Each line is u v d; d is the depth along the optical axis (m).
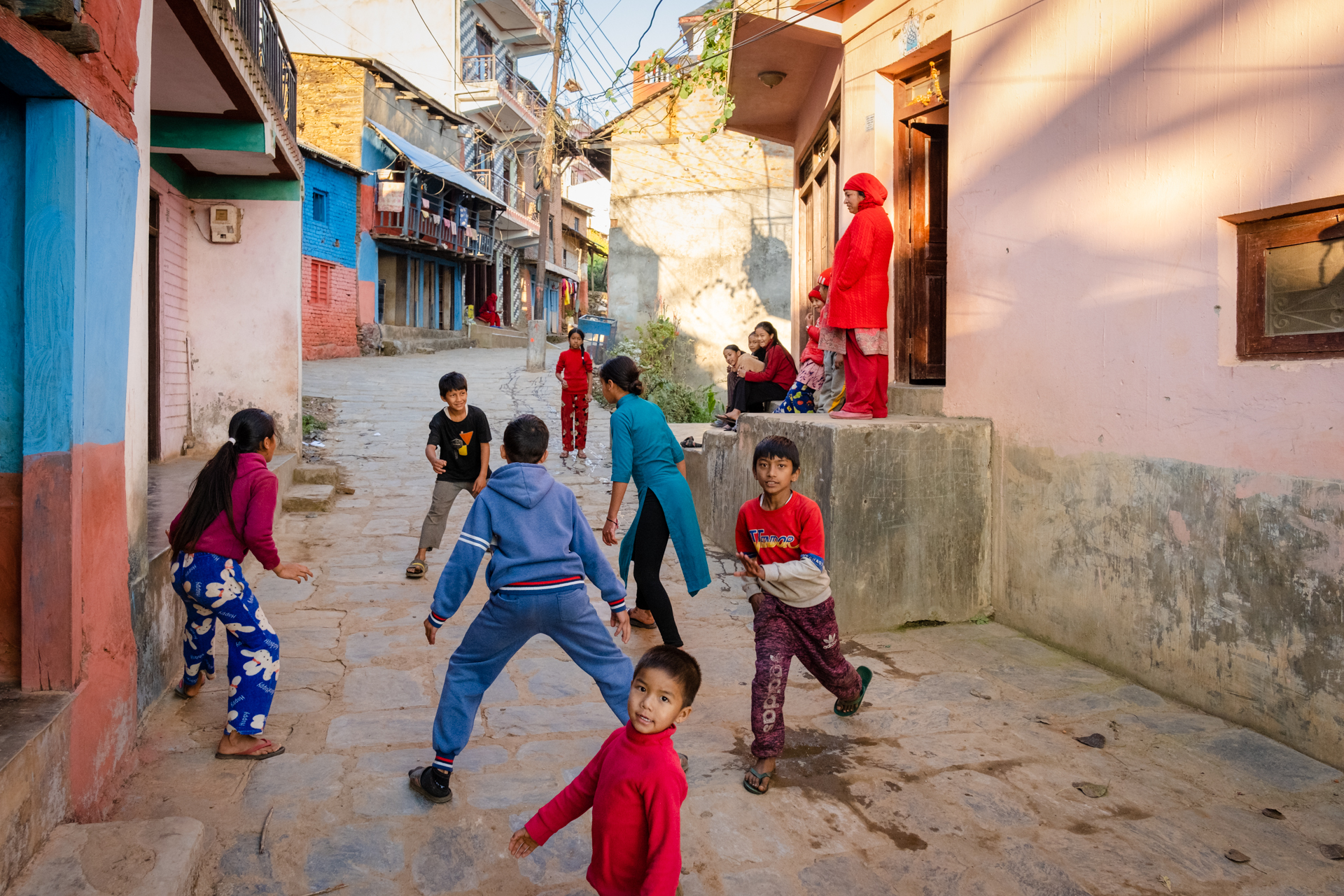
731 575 6.61
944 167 7.11
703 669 4.80
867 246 5.82
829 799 3.43
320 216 20.89
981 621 5.68
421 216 24.34
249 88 6.89
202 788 3.37
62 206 2.78
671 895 2.17
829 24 7.68
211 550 3.62
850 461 5.32
